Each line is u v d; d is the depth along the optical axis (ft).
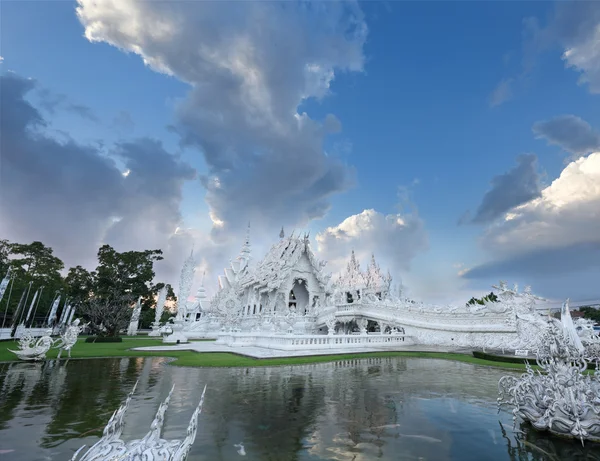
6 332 108.37
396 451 19.58
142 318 206.59
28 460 17.47
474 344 83.41
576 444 20.85
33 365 53.11
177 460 14.82
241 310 172.65
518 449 20.11
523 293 78.54
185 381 40.37
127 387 36.32
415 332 95.35
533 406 23.41
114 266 180.04
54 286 170.40
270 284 144.56
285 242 165.48
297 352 68.23
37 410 26.78
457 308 91.15
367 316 108.68
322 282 151.12
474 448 20.18
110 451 14.71
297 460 18.03
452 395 34.12
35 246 169.37
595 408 20.86
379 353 73.10
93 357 63.77
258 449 19.51
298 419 25.44
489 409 28.86
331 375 45.73
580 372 22.53
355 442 20.94
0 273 143.23
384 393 34.78
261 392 34.73
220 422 24.49
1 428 22.34
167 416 26.00
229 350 74.59
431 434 22.53
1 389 34.86
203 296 194.29
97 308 139.64
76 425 23.06
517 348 69.82
